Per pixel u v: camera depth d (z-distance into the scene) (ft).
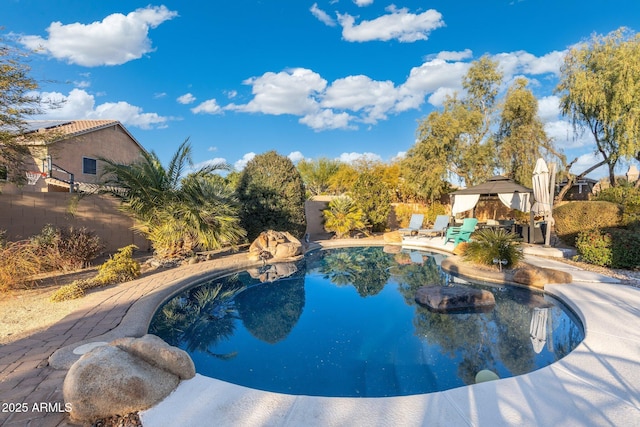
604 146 60.75
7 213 31.58
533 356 13.94
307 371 13.33
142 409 9.17
